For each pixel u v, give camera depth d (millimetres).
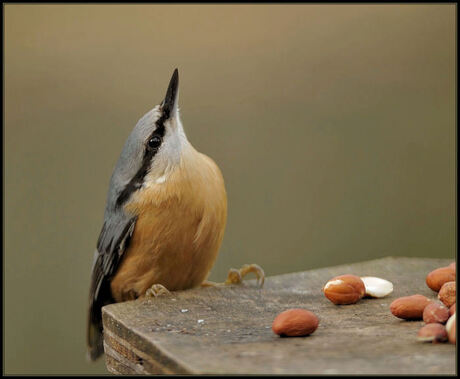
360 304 6047
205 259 7293
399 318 5516
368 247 10125
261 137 10820
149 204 6988
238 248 10266
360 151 10711
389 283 6316
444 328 4789
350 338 4941
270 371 4129
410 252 10016
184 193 6969
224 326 5453
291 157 10672
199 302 6242
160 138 7066
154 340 5004
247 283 6934
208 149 10672
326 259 10109
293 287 6758
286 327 5043
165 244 7078
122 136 10812
